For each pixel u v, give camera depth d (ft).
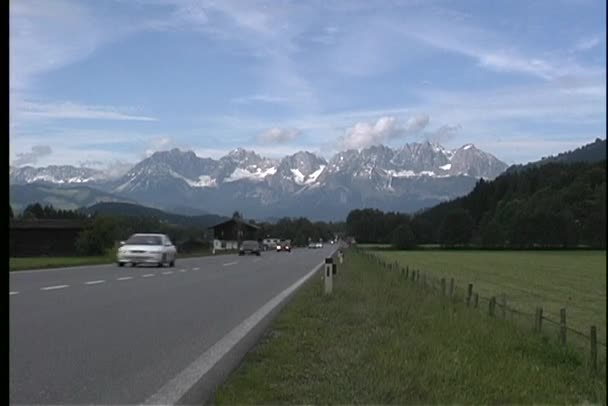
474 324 49.88
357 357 36.65
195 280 102.12
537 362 38.17
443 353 37.24
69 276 102.22
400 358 35.53
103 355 37.91
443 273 191.21
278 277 116.47
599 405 30.09
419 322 51.70
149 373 33.83
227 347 41.57
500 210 482.69
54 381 31.55
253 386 30.63
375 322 52.42
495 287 138.51
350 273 126.62
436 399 28.50
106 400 28.58
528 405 28.73
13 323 49.32
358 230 605.31
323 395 28.94
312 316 56.90
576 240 431.43
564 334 44.91
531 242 441.68
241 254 282.56
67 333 45.09
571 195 442.91
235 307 64.80
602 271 213.46
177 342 43.24
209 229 488.02
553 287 142.41
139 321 52.42
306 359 36.73
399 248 493.36
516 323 52.75
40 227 248.52
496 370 33.99
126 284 88.84
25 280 92.07
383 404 27.78
